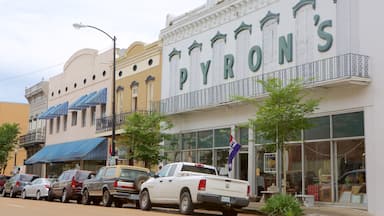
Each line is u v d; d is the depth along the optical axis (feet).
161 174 66.59
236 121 84.33
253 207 68.90
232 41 87.30
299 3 73.92
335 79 63.67
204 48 94.27
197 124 94.22
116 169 74.79
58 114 153.58
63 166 148.25
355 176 64.39
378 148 61.16
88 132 137.28
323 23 69.67
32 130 181.37
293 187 72.95
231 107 85.20
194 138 94.79
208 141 90.94
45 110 170.71
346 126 65.82
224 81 88.12
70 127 149.38
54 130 161.68
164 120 95.55
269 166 77.66
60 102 158.81
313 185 69.97
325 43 69.10
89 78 140.36
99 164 130.00
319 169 69.31
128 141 93.66
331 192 67.31
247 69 83.30
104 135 120.67
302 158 71.82
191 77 97.19
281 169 72.23
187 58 98.78
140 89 113.91
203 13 94.48
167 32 105.19
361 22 64.44
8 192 120.47
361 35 64.28
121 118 112.57
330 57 67.82
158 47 108.27
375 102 61.98
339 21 67.46
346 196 65.31
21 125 224.12
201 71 94.32
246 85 81.66
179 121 99.25
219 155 87.92
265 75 78.07
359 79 62.28
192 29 98.22
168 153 100.37
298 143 72.84
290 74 73.31
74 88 149.38
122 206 78.07
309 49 71.77
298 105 63.93
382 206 59.98
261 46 80.84
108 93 128.26
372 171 61.57
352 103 64.95
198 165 64.75
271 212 58.90
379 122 61.36
